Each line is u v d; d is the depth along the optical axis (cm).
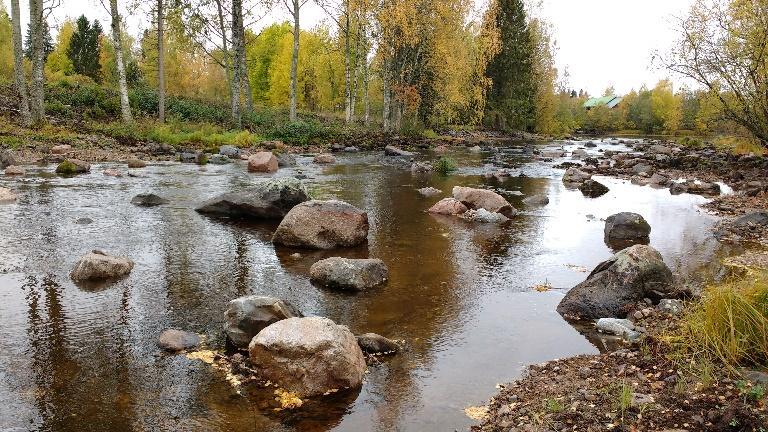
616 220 1091
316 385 480
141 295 708
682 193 1677
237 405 457
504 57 5500
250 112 3397
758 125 1970
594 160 2544
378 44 3566
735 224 1181
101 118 2867
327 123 3819
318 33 5550
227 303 689
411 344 587
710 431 384
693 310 600
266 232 1062
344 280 757
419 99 3712
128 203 1263
